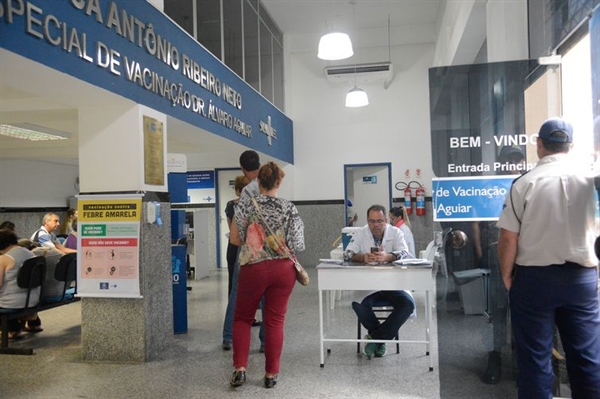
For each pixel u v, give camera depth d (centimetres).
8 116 496
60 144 736
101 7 365
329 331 491
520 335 228
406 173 1052
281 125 985
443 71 298
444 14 849
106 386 350
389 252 431
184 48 524
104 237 405
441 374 299
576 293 218
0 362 411
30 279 457
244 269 333
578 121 283
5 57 288
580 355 219
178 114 497
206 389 340
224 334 439
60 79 335
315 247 1080
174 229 529
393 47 1063
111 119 411
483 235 295
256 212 331
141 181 407
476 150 293
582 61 284
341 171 1077
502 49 457
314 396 323
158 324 423
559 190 221
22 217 924
